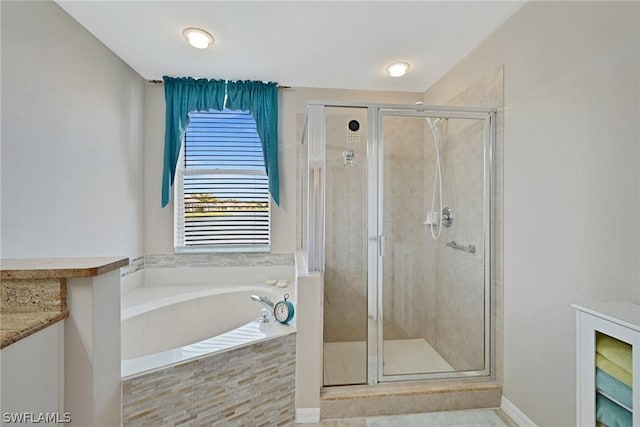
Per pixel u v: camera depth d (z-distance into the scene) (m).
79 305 1.14
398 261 2.12
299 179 2.97
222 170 2.95
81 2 1.74
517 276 1.81
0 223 1.43
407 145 2.09
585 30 1.38
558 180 1.52
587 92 1.38
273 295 2.58
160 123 2.83
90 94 2.06
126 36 2.08
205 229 2.93
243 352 1.66
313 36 2.08
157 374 1.42
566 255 1.48
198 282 2.89
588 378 1.13
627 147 1.22
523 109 1.76
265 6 1.77
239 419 1.65
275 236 2.97
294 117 2.95
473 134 2.10
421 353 2.12
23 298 1.10
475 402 1.93
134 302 2.36
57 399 1.09
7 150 1.47
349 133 2.04
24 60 1.55
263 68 2.56
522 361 1.77
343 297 2.03
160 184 2.85
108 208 2.28
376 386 1.96
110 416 1.26
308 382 1.83
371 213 2.06
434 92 2.83
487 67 2.08
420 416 1.87
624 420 1.03
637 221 1.19
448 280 2.17
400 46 2.20
